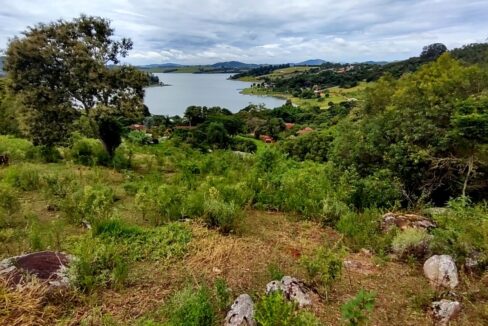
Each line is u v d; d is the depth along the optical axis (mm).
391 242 5227
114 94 14492
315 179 9172
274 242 5398
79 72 13312
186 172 10422
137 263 4480
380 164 11742
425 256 4906
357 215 6480
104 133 13961
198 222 5891
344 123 14781
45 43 13156
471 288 4051
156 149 17703
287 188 7801
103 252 4168
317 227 6203
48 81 13484
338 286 4117
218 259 4664
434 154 10836
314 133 29500
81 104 14289
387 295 3969
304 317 2932
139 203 6547
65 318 3254
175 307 3373
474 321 3465
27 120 13555
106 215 5723
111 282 3895
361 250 5230
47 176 8391
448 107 11078
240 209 6449
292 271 4426
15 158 12477
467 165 10141
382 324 3424
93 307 3463
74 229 5629
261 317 2943
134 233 5270
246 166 11609
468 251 4695
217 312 3471
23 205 6770
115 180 10289
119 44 14602
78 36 14031
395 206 7273
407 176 10922
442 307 3572
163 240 5078
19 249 4656
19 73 13062
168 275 4223
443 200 11141
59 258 3984
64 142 14180
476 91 12883
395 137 11516
